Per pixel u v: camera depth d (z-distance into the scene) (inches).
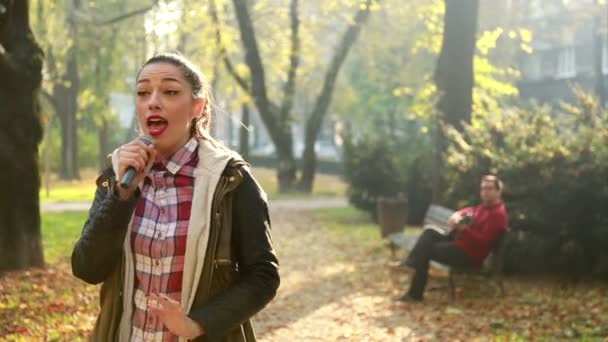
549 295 387.5
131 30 1320.1
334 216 897.5
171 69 104.9
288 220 844.6
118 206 98.2
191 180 104.5
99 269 102.0
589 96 467.2
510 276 442.9
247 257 104.3
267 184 1606.8
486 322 324.8
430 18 700.7
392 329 309.7
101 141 1689.2
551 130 467.2
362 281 439.8
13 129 404.5
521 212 438.3
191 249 101.7
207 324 99.4
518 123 477.7
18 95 404.5
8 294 349.4
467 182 480.1
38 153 417.1
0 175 400.2
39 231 419.5
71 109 1595.7
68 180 1614.2
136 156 98.3
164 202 103.7
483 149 476.7
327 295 395.5
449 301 376.2
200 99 107.7
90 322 305.6
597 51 1165.7
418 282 376.2
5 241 401.4
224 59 1151.0
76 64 1470.2
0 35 400.5
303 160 1289.4
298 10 1171.3
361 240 652.1
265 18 1230.3
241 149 1633.9
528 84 1620.3
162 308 96.7
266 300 104.3
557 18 1475.1
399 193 820.0
